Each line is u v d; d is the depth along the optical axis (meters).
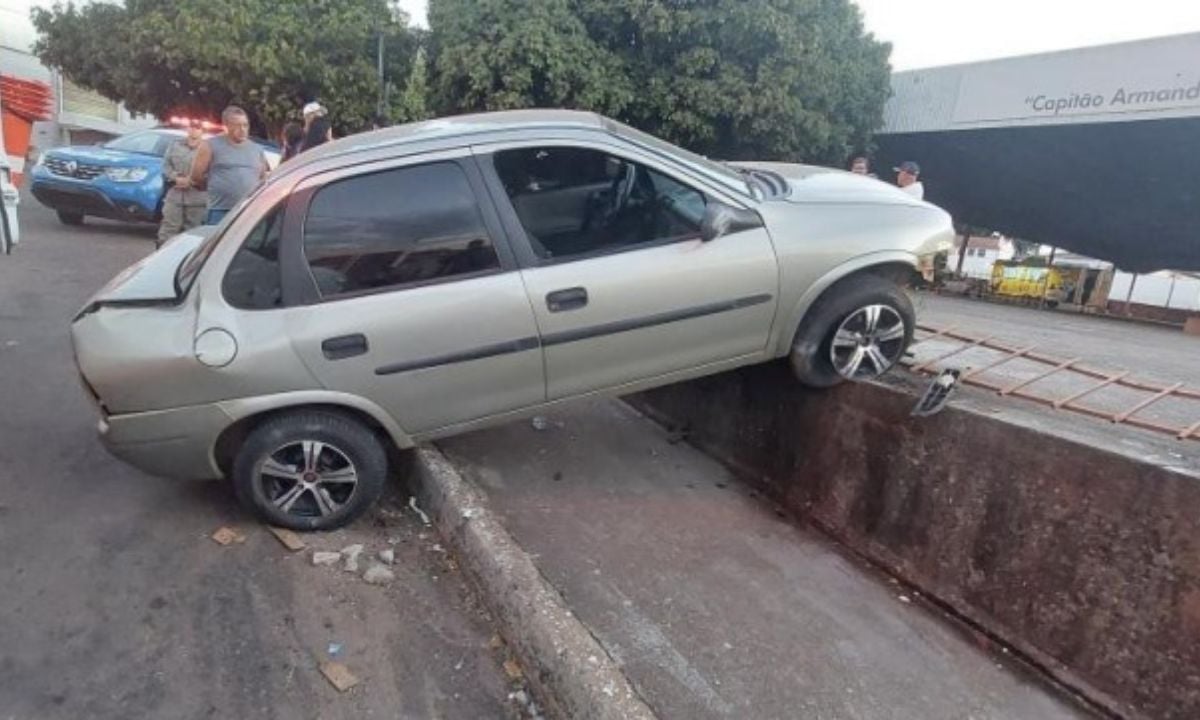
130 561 3.11
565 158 3.40
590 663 2.49
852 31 15.28
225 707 2.39
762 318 3.62
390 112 15.66
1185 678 2.67
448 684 2.61
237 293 3.12
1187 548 2.67
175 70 15.15
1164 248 17.17
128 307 3.20
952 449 3.50
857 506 3.97
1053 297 20.64
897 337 3.95
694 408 5.25
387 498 3.95
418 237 3.25
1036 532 3.14
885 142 18.16
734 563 3.74
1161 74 12.43
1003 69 14.99
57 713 2.30
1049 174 16.36
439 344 3.24
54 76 21.30
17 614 2.72
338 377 3.19
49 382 4.75
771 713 2.70
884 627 3.32
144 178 9.56
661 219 3.48
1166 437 3.23
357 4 15.67
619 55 13.80
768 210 3.60
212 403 3.12
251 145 6.37
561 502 4.19
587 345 3.40
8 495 3.49
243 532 3.41
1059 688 3.00
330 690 2.51
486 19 13.55
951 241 3.91
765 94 13.27
